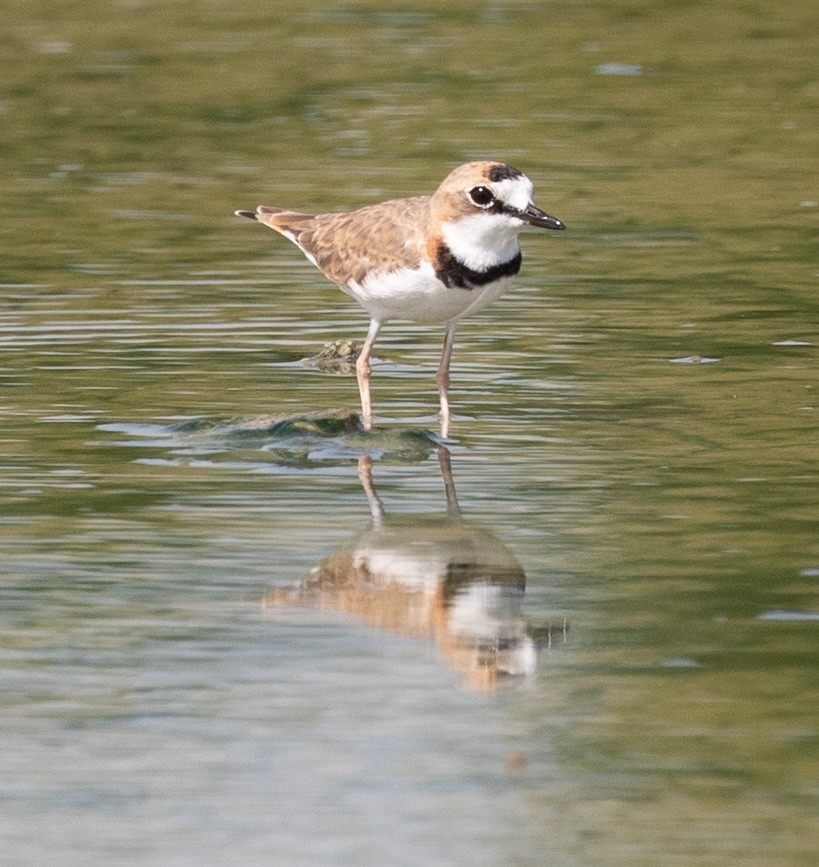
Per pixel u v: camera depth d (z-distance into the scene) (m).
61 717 8.52
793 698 8.73
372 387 14.34
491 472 12.32
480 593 10.12
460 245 13.09
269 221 14.80
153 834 7.47
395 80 26.47
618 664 9.16
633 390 14.11
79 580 10.30
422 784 7.90
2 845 7.38
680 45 28.97
